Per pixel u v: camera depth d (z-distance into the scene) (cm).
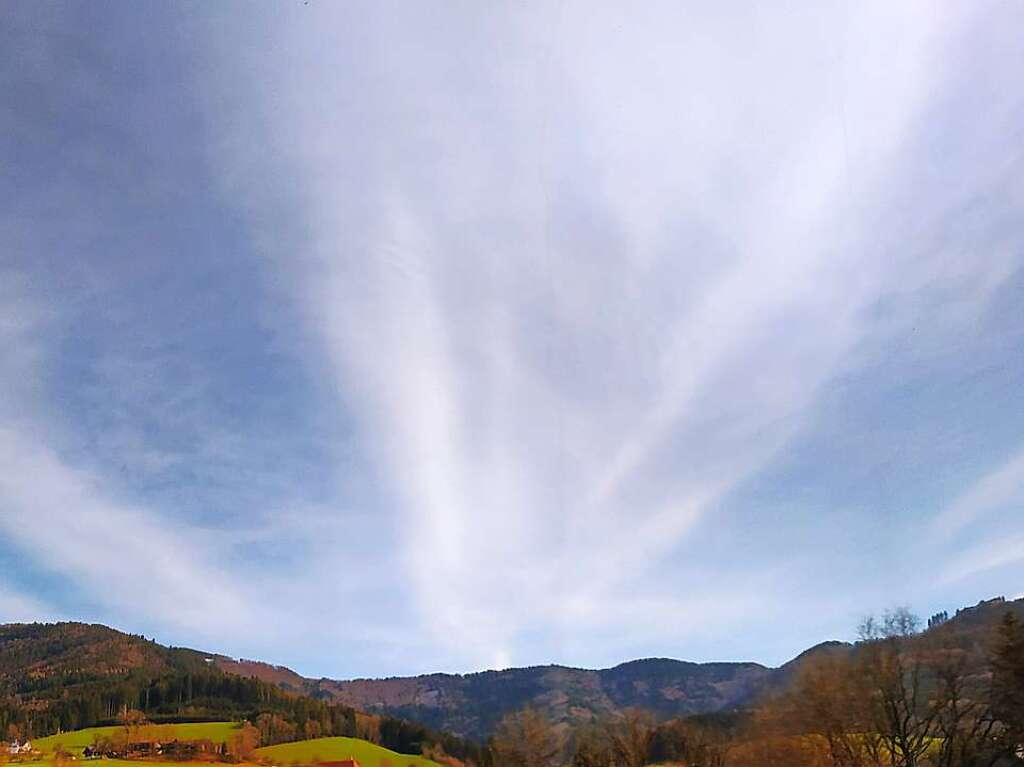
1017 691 5253
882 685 5788
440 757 14175
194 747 15200
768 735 7200
